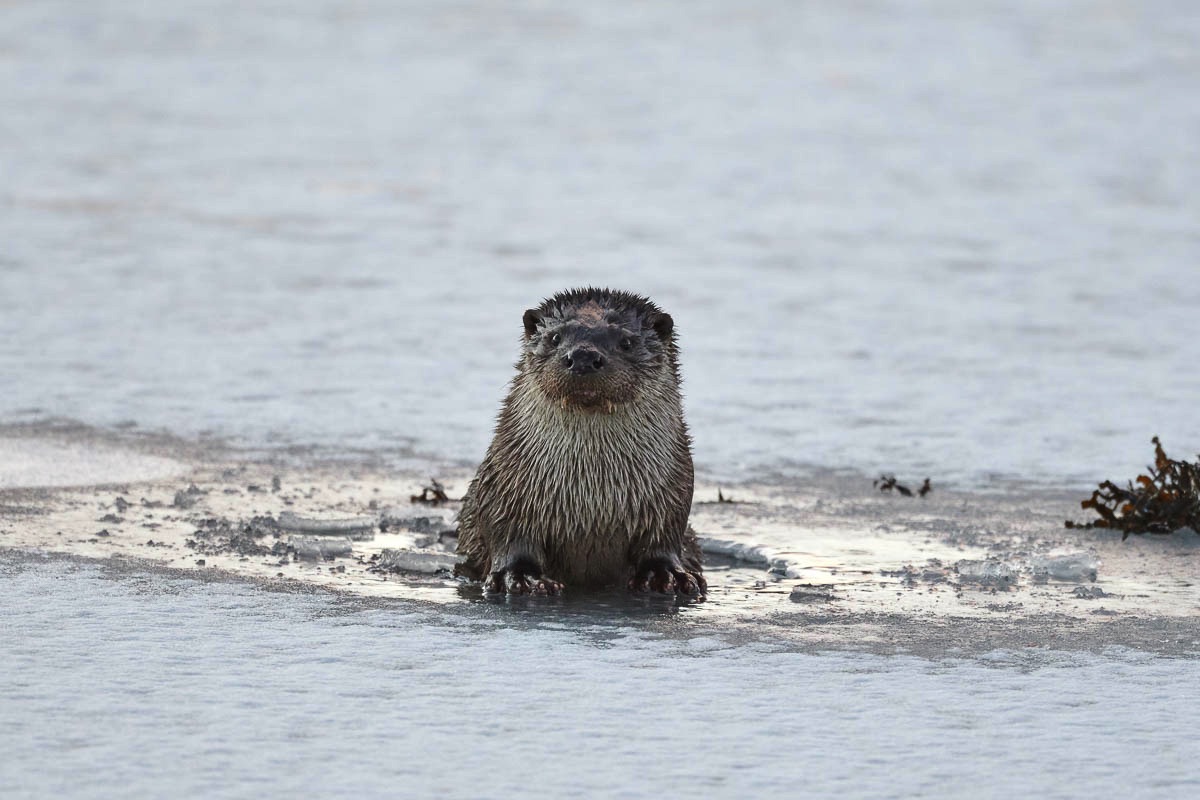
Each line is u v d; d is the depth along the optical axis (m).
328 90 146.25
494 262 79.88
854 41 178.62
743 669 24.30
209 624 26.06
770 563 33.16
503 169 111.44
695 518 36.97
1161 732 21.50
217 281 72.62
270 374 53.66
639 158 115.94
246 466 40.94
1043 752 20.72
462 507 33.47
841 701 22.72
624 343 30.31
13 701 21.78
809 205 99.31
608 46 174.38
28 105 133.88
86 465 39.84
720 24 192.12
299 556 32.00
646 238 87.88
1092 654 25.41
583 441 30.41
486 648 25.28
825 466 43.03
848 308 69.31
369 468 41.47
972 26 190.12
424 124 129.50
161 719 21.25
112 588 28.20
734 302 70.25
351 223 90.88
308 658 24.28
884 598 29.55
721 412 49.84
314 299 68.88
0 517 33.78
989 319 66.88
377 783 19.30
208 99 140.12
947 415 49.53
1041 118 133.50
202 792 18.89
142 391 50.16
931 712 22.27
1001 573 31.39
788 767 20.08
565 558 31.36
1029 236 88.69
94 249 80.00
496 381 53.56
